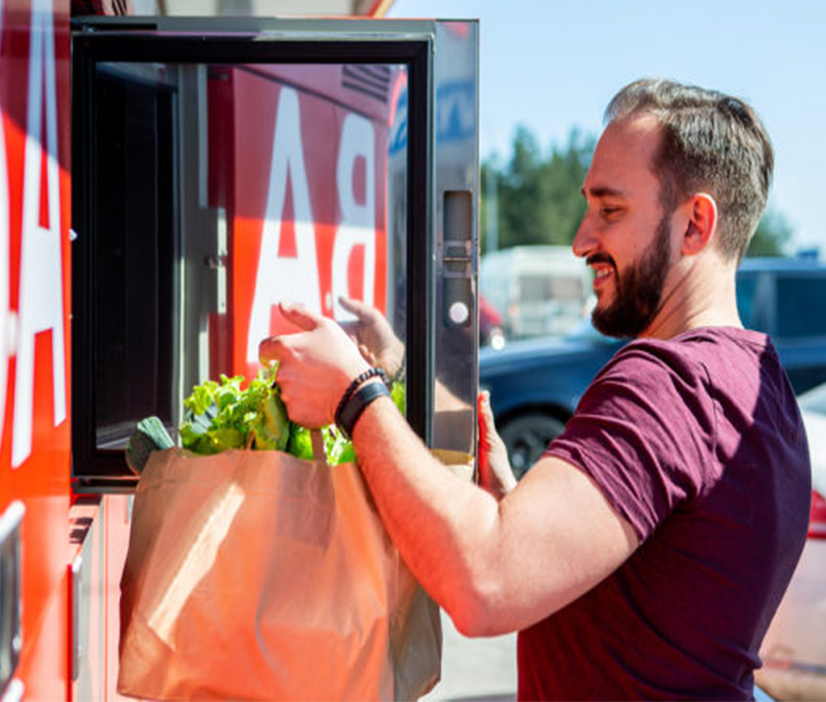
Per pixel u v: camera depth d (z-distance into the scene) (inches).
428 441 71.2
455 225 71.5
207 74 80.8
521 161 1870.1
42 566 41.5
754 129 53.4
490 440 71.7
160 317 78.2
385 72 83.2
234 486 50.4
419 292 71.3
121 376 75.3
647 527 44.3
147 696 50.1
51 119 44.8
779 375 51.7
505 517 43.6
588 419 45.6
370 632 49.9
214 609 49.6
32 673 39.4
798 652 127.5
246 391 57.2
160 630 49.6
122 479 71.2
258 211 85.8
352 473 50.4
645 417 45.1
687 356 47.2
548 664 49.9
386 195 84.5
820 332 302.8
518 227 1845.5
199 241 81.6
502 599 42.7
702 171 51.4
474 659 163.3
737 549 46.4
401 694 51.9
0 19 34.9
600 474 44.0
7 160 35.8
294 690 50.0
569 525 43.2
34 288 40.3
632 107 53.2
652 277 52.0
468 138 71.1
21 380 37.4
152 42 69.9
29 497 38.7
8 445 35.1
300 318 52.1
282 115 86.1
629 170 52.0
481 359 295.6
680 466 45.0
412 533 45.0
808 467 51.8
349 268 87.2
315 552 50.2
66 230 48.8
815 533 128.2
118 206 74.7
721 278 52.8
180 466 51.1
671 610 46.5
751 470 47.0
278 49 70.6
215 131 81.0
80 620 55.2
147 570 50.3
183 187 79.7
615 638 47.4
